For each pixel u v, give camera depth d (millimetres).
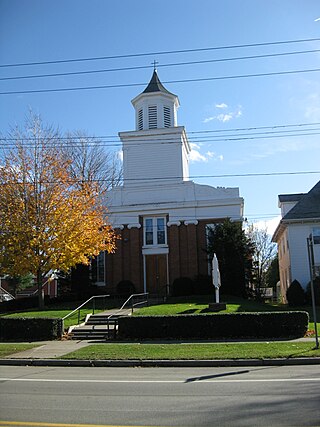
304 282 34406
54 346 17922
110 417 7164
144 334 19531
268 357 13477
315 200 36125
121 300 33000
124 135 39375
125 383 10383
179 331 19281
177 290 33688
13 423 6871
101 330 20875
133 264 36406
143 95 40281
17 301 33625
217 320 19109
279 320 18812
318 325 21109
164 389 9516
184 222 36562
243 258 32938
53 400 8531
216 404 7965
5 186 27297
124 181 38656
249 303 28391
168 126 40438
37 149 28031
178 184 37312
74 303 32781
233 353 14336
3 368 13727
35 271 27656
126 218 37312
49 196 27453
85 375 11867
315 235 35031
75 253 27594
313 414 7180
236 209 36250
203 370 12453
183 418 7039
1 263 27594
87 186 30359
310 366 12688
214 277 25359
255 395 8680
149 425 6676
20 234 26656
